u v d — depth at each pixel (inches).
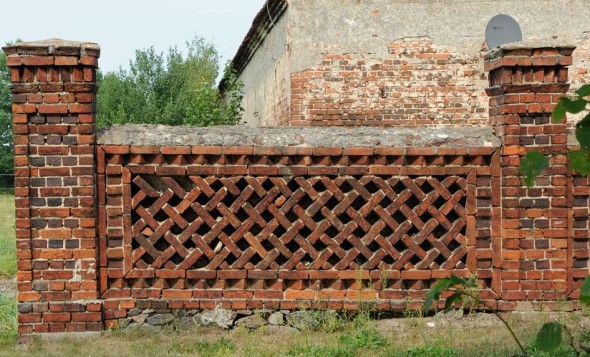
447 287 115.4
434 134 284.8
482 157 284.7
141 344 258.8
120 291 276.7
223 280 281.7
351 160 281.7
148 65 1147.9
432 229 285.4
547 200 282.2
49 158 268.1
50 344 261.4
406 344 255.8
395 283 286.5
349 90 480.1
